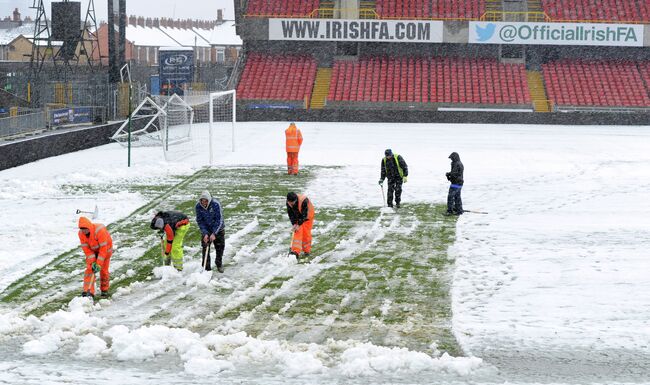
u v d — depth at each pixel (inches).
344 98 2353.6
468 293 566.3
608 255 670.5
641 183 1085.1
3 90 1856.5
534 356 433.1
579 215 858.8
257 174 1161.4
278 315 515.5
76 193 991.0
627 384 386.6
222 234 623.5
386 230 786.8
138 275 617.3
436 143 1604.3
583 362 422.6
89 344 444.5
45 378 390.9
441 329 484.7
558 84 2394.2
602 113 2185.0
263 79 2432.3
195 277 594.9
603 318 502.3
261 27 2423.7
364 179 1112.2
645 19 2492.6
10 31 3907.5
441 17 2506.2
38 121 1626.5
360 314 518.6
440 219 840.3
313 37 2418.8
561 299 545.6
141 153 1453.0
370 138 1713.8
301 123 2167.8
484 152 1437.0
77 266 639.8
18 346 451.5
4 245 707.4
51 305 538.6
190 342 445.7
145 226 797.2
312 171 1192.2
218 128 1971.0
